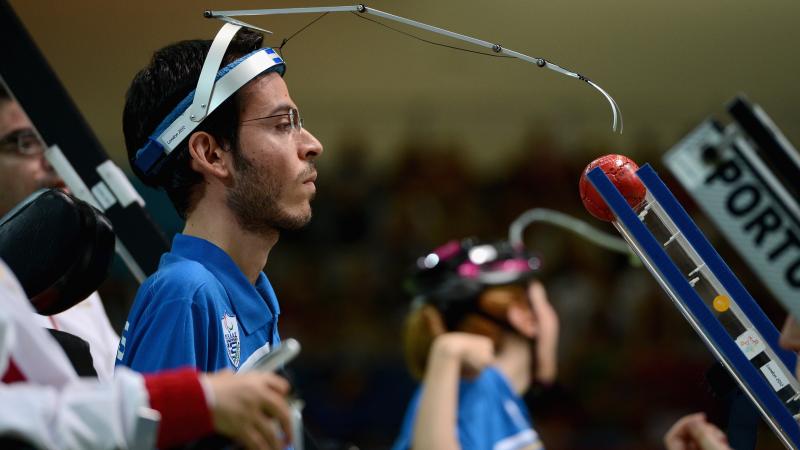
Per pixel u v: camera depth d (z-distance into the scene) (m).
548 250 26.03
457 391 11.91
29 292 6.57
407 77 25.59
